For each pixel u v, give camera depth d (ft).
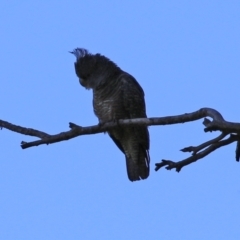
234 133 61.16
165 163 65.36
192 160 64.64
